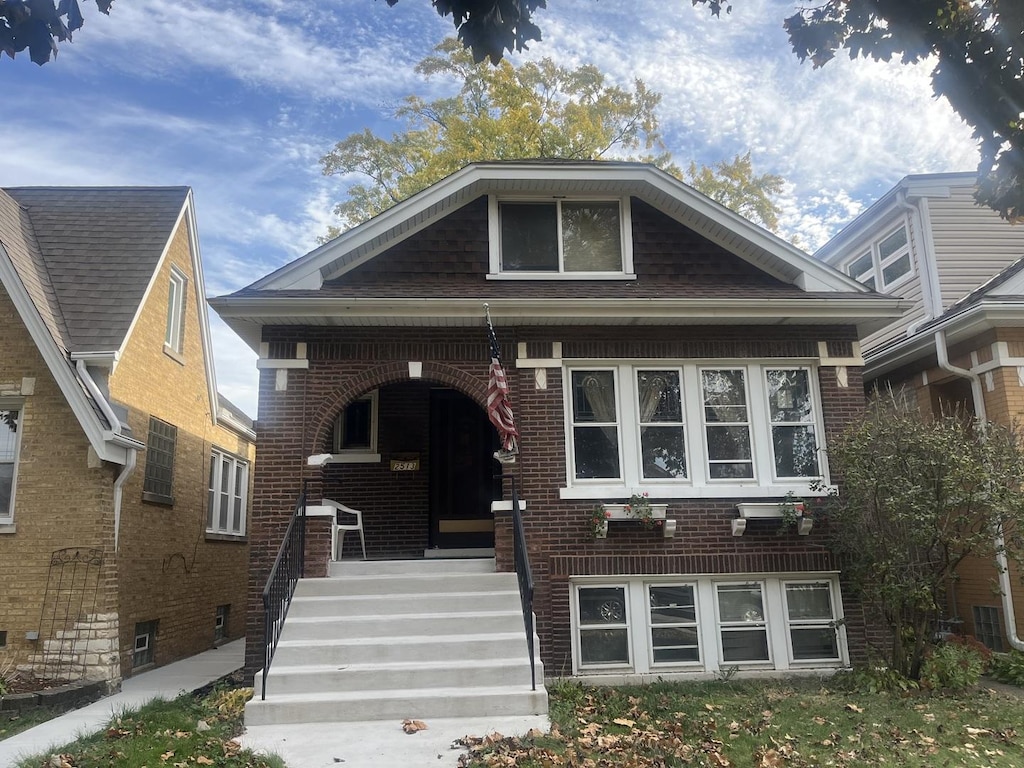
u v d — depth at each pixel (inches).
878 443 344.5
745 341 413.7
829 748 246.4
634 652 382.3
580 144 864.9
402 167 915.4
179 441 519.5
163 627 482.6
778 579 395.2
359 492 471.5
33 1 184.9
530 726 270.7
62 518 385.1
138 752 238.4
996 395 431.5
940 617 430.9
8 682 359.6
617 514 384.8
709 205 431.8
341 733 265.0
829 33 238.5
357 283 421.7
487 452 485.4
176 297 532.7
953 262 548.1
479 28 194.2
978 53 227.0
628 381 410.9
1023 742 253.3
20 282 382.9
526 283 432.8
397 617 333.1
